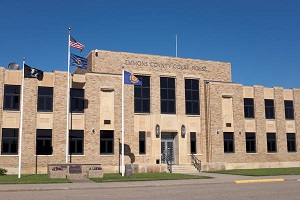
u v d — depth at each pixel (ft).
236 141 133.59
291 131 144.87
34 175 100.32
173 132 128.06
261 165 136.67
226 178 88.89
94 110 116.88
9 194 59.06
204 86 134.62
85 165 94.02
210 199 51.03
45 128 111.45
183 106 129.70
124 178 88.17
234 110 135.03
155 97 126.41
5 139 107.45
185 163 126.62
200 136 130.72
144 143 123.03
